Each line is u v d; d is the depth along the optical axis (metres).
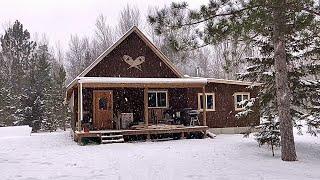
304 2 9.48
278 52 13.37
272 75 16.55
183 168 11.53
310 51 15.23
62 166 12.00
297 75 16.33
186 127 21.89
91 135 19.72
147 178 9.80
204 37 10.01
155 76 24.22
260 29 9.77
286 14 9.96
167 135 22.47
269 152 15.85
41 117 39.59
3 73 54.03
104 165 12.16
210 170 11.18
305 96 16.34
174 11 10.04
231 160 13.50
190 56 10.68
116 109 23.66
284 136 13.58
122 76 23.48
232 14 9.97
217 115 25.36
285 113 13.50
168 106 24.69
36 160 13.57
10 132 26.98
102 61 23.14
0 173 10.59
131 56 23.88
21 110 39.25
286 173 10.77
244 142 19.36
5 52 57.56
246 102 17.70
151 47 24.17
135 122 22.97
